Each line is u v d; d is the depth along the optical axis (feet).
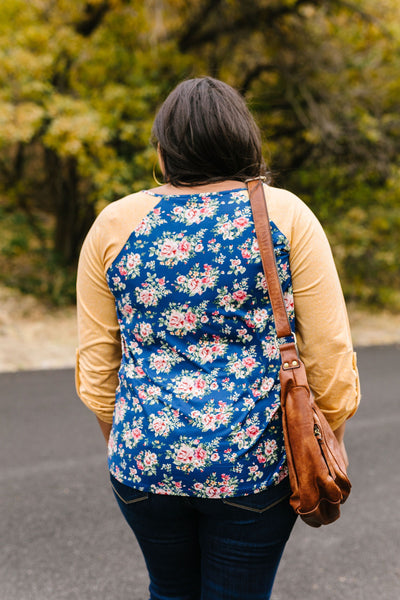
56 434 13.17
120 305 3.95
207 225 3.75
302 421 3.65
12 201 34.47
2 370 18.75
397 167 30.25
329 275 3.79
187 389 3.73
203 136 3.85
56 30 26.43
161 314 3.79
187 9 30.12
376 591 7.64
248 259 3.68
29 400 15.64
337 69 29.53
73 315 27.43
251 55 30.25
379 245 33.88
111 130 25.05
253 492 3.72
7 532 8.90
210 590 4.00
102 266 3.98
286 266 3.74
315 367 3.86
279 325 3.66
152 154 24.82
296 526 9.45
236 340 3.75
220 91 3.98
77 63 26.81
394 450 12.81
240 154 3.90
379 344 26.43
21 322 25.46
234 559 3.88
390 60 30.12
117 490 4.06
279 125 31.42
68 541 8.71
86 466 11.45
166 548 4.12
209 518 3.89
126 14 28.48
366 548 8.73
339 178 31.27
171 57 28.04
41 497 10.11
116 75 27.68
